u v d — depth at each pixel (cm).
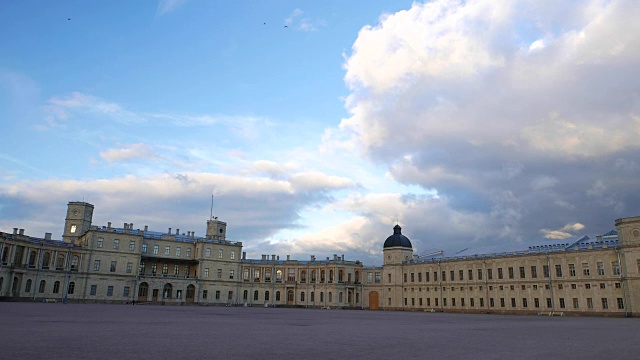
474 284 12594
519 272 11581
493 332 3528
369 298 15538
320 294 15375
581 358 1942
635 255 9375
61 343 2159
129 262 13425
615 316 9594
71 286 12444
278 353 1998
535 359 1900
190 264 15112
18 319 3775
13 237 11075
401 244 15112
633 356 2025
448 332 3459
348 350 2148
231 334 2914
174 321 4253
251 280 15612
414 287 14312
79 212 14088
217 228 16000
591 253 10269
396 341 2623
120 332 2834
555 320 6619
